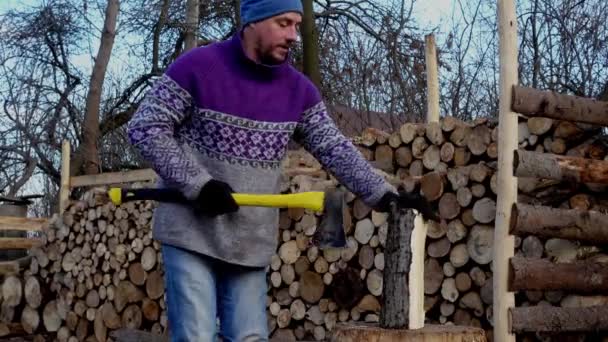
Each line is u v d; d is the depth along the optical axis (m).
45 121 15.86
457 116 9.63
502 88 4.45
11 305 8.03
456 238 5.27
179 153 2.84
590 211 4.59
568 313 4.45
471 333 2.90
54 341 7.84
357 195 3.05
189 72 2.91
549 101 4.55
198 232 2.93
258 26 2.92
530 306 4.66
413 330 2.91
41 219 9.07
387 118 11.23
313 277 5.91
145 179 7.98
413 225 3.02
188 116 2.96
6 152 15.91
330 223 2.97
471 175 5.21
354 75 12.03
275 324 6.14
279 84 3.02
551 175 4.51
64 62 16.34
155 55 16.08
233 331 3.06
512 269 4.32
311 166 6.93
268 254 3.08
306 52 12.79
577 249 4.70
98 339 7.30
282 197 2.86
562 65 8.93
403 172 6.52
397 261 3.00
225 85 2.93
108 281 7.24
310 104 3.12
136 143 2.85
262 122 2.98
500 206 4.39
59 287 7.78
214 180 2.80
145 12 15.62
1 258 9.77
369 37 13.76
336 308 5.81
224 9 15.88
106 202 7.38
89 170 15.13
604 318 4.56
